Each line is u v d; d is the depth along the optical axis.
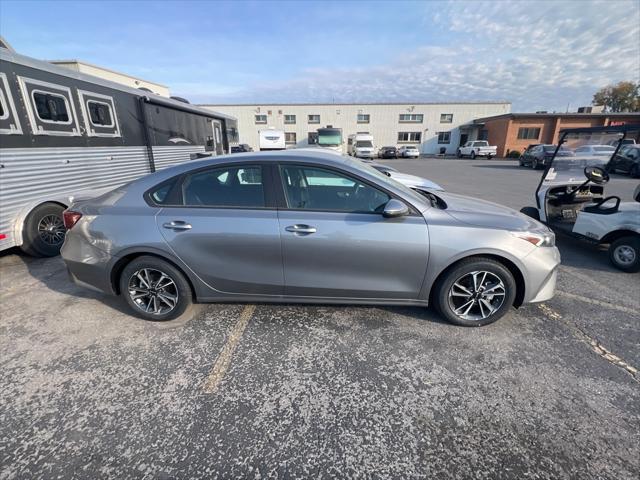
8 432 1.82
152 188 2.73
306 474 1.60
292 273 2.63
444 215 2.60
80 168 4.78
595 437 1.77
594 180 5.03
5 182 3.84
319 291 2.70
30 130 4.04
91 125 4.94
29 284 3.66
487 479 1.57
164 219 2.63
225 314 2.99
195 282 2.73
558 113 28.27
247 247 2.59
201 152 8.81
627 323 2.87
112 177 5.41
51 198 4.38
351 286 2.65
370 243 2.51
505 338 2.64
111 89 5.33
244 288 2.74
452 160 28.97
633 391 2.09
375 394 2.08
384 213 2.43
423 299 2.71
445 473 1.60
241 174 2.64
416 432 1.82
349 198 2.60
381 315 2.96
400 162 26.88
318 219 2.52
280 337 2.66
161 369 2.31
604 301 3.27
